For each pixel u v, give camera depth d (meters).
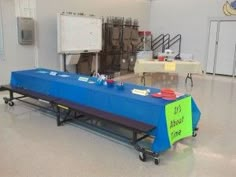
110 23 7.94
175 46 9.97
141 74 7.23
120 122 2.86
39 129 3.61
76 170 2.56
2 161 2.70
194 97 5.81
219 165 2.75
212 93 6.28
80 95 3.58
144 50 9.42
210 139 3.43
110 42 8.00
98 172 2.54
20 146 3.06
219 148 3.16
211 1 8.84
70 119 3.89
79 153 2.93
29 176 2.44
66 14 6.32
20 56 6.08
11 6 5.70
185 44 9.73
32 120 3.97
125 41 8.56
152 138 3.27
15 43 5.93
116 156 2.88
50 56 6.76
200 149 3.12
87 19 6.86
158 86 7.00
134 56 8.98
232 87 7.12
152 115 2.79
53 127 3.70
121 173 2.53
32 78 4.36
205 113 4.59
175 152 3.03
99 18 7.20
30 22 5.98
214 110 4.80
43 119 4.03
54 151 2.96
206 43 9.20
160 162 2.78
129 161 2.78
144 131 2.62
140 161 2.79
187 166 2.71
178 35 9.83
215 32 8.94
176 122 2.93
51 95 4.02
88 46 7.05
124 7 8.91
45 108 4.47
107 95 3.22
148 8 10.25
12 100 4.83
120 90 3.35
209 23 9.01
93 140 3.29
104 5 8.05
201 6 9.09
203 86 7.18
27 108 4.57
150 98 2.98
